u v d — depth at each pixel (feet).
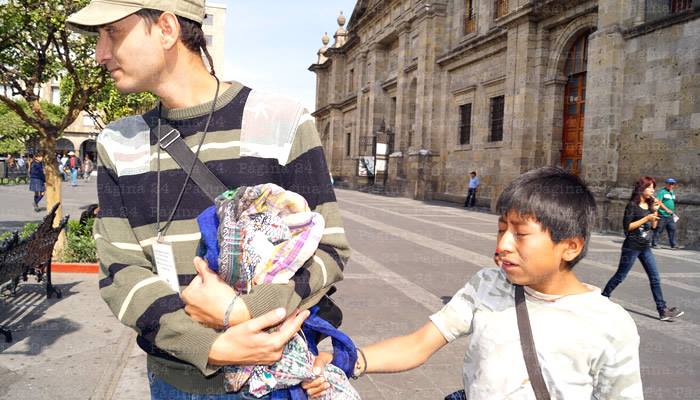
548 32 62.54
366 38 123.03
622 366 4.89
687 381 14.47
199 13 4.90
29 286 21.45
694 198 41.78
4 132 112.37
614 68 48.70
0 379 12.46
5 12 20.57
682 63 43.37
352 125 137.08
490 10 74.02
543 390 4.90
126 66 4.64
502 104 72.74
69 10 21.07
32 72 23.58
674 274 30.60
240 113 4.82
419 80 90.68
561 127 61.93
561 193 4.76
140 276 4.34
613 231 48.91
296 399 4.34
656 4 47.29
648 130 46.50
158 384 4.90
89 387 12.15
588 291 5.18
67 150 187.32
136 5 4.47
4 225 39.34
